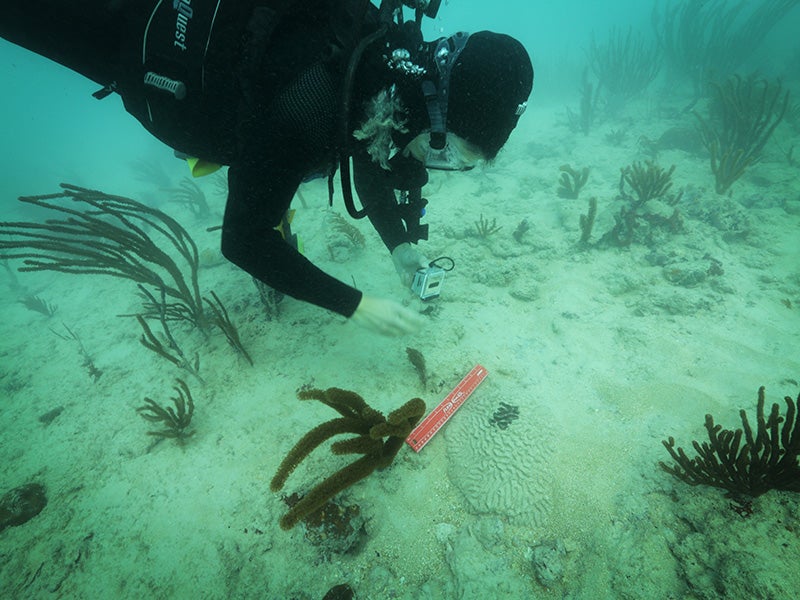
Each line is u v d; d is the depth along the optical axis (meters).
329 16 1.20
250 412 3.31
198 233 7.48
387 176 1.66
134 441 3.30
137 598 2.45
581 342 3.88
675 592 2.15
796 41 16.75
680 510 2.40
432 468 2.86
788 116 8.95
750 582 2.00
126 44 1.35
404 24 1.25
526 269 4.93
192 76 1.25
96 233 3.40
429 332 3.84
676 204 6.10
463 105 1.12
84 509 2.92
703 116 9.51
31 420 3.75
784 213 5.74
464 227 5.79
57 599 2.51
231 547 2.56
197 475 2.96
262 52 1.17
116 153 22.19
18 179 20.72
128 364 4.12
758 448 2.15
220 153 1.48
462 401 3.16
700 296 4.19
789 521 2.17
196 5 1.22
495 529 2.48
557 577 2.27
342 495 2.64
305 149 1.21
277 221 1.27
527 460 2.70
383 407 3.23
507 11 47.53
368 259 5.12
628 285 4.55
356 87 1.20
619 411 3.13
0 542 2.82
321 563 2.44
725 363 3.47
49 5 1.38
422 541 2.53
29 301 5.68
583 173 6.74
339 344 3.74
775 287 4.37
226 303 4.54
